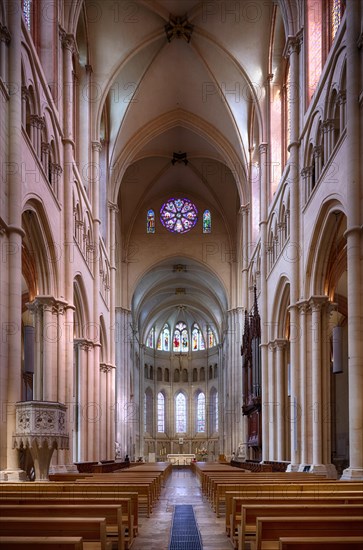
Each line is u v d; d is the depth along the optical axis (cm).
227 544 978
